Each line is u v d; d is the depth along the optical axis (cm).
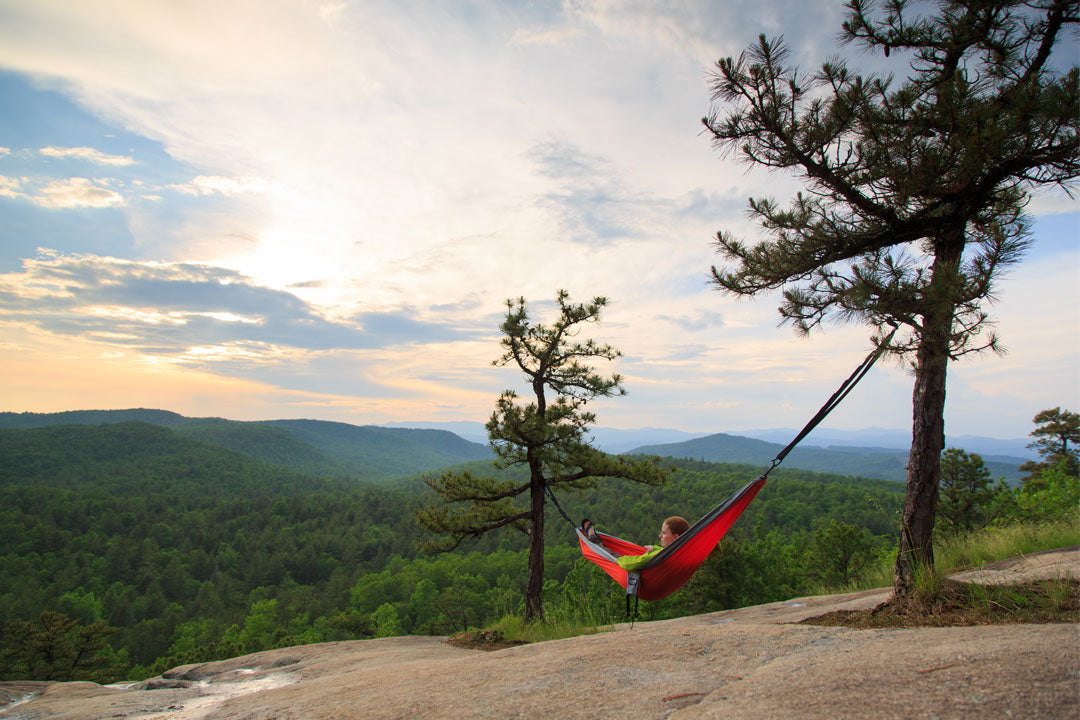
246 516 17788
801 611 747
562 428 1361
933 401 549
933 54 577
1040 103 472
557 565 10000
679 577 621
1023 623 403
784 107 586
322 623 8438
